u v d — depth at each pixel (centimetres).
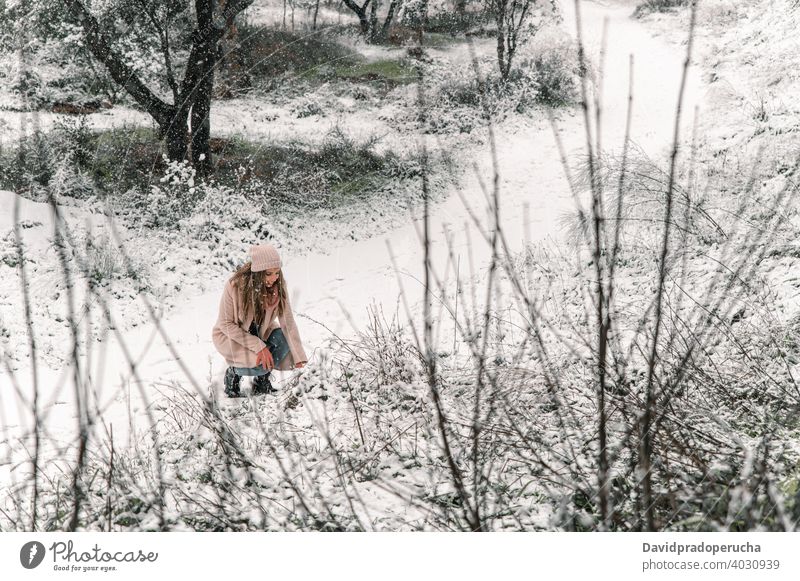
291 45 2247
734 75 1730
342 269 1091
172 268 1045
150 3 1370
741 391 452
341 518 372
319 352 708
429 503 387
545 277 832
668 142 1391
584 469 382
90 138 1402
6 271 918
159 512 368
